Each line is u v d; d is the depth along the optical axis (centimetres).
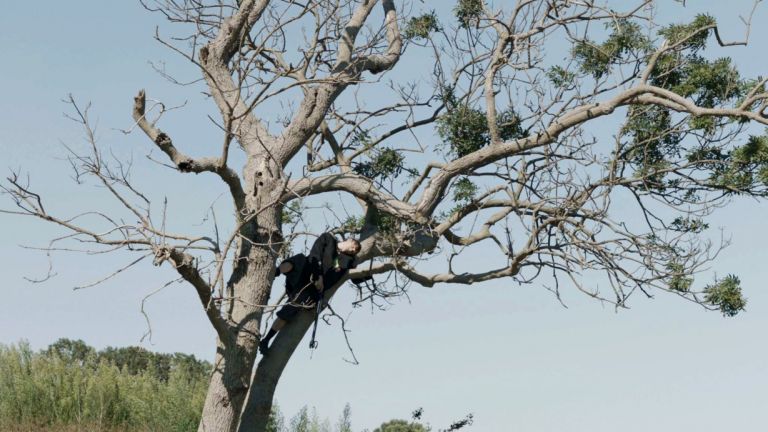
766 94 1166
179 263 1011
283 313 1240
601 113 1259
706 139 1384
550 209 1309
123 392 2048
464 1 1434
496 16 1358
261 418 1237
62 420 1955
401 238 1301
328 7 1330
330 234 1208
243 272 1198
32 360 2088
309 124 1304
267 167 1238
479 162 1309
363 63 1423
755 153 1346
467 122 1398
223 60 1305
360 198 1320
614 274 1260
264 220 1217
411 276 1368
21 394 1966
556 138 1282
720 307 1281
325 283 1213
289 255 1352
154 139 1091
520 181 1314
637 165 1393
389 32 1523
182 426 1977
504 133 1400
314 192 1300
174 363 3019
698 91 1385
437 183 1307
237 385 1164
